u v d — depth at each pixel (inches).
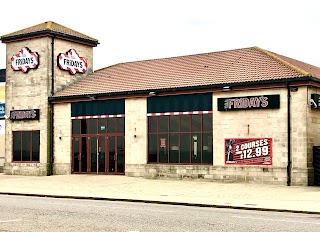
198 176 1067.3
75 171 1261.1
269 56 1148.5
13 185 1029.2
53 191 882.1
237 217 522.0
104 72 1409.9
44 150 1296.8
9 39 1373.0
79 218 506.3
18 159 1349.7
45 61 1315.2
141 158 1148.5
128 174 1167.0
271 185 965.2
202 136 1070.4
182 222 477.7
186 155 1090.1
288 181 961.5
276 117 981.2
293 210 597.3
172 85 1128.8
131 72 1333.7
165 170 1109.7
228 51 1285.7
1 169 1483.8
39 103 1315.2
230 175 1029.8
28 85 1343.5
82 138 1251.8
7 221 485.4
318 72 1200.8
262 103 990.4
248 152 1010.7
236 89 1020.5
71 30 1434.5
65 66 1362.0
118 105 1192.8
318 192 837.2
